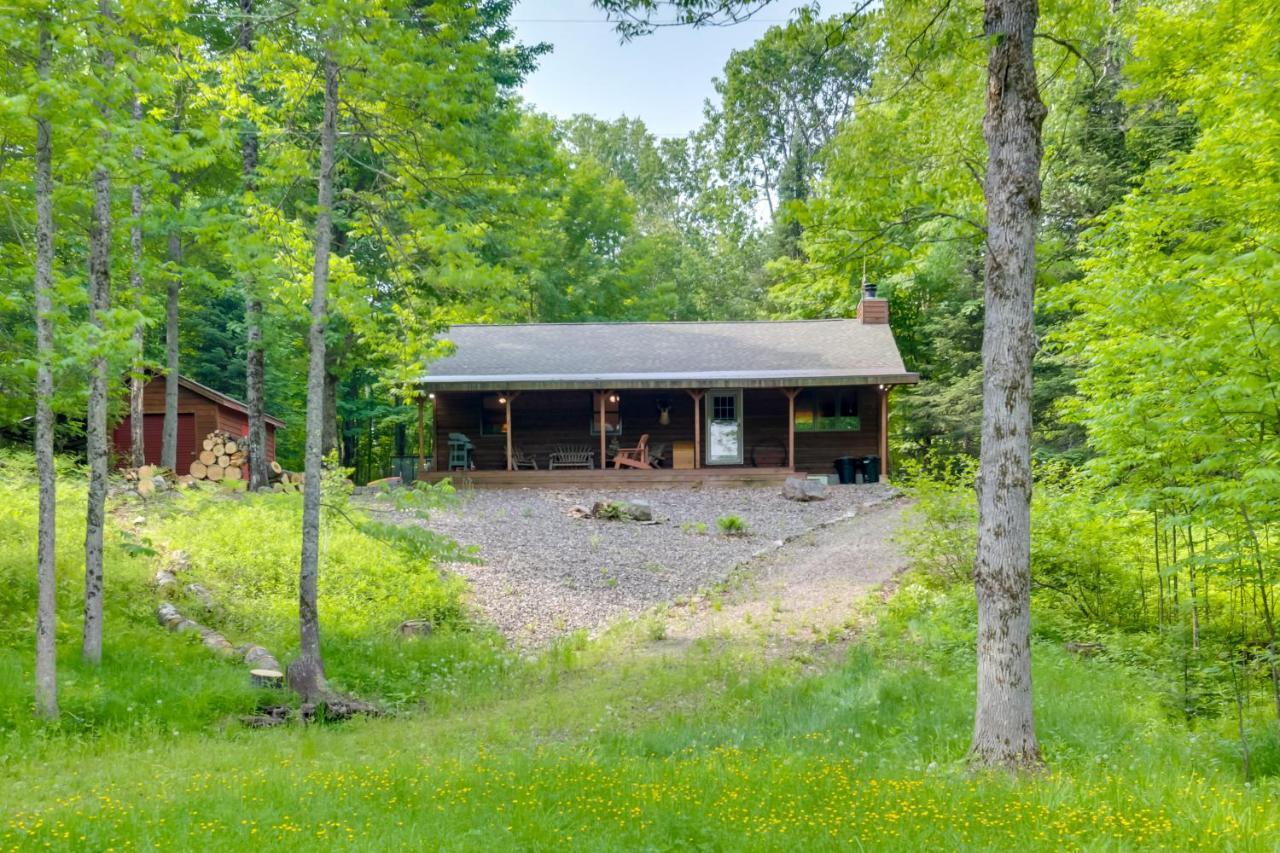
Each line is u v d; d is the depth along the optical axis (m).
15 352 11.21
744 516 23.05
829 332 31.47
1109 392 11.59
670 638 13.99
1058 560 14.04
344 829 5.54
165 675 10.76
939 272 30.45
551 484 27.30
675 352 30.23
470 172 11.95
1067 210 24.39
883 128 10.02
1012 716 7.58
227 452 24.52
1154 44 11.58
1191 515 9.67
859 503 24.50
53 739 8.82
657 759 8.20
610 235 44.00
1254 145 9.91
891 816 5.77
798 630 13.89
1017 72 7.69
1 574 12.67
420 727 9.99
